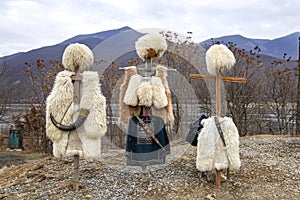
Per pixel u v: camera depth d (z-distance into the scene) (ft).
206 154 13.48
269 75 40.88
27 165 20.06
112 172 15.70
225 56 13.39
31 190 14.58
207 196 12.69
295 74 36.19
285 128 39.88
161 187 13.61
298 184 14.29
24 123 40.40
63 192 13.76
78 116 12.28
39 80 35.55
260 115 41.04
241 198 12.65
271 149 21.74
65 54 12.46
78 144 12.62
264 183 14.30
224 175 15.08
